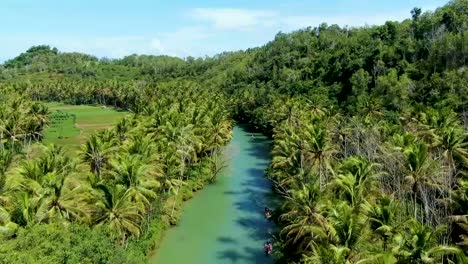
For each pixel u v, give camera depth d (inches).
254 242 2181.3
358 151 2618.1
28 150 3358.8
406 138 2292.1
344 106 4338.1
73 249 1128.2
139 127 3174.2
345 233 1402.6
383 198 1669.5
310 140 2380.7
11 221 1477.6
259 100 5787.4
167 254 2049.7
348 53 5285.4
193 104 4702.3
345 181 1802.4
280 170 2896.2
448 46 3949.3
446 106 3211.1
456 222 1644.9
